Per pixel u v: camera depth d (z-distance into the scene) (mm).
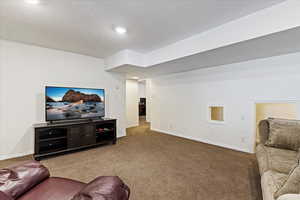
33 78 3176
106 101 4352
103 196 825
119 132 4629
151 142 3971
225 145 3590
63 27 2404
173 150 3332
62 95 3283
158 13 2018
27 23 2268
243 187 1942
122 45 3209
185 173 2303
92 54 3863
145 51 3598
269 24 1877
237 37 2158
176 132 4758
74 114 3445
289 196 835
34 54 3189
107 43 3094
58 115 3225
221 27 2330
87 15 2062
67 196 1132
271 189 1220
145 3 1805
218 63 3439
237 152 3215
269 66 2932
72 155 3020
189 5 1848
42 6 1848
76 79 3795
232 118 3471
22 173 1229
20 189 1134
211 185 1987
